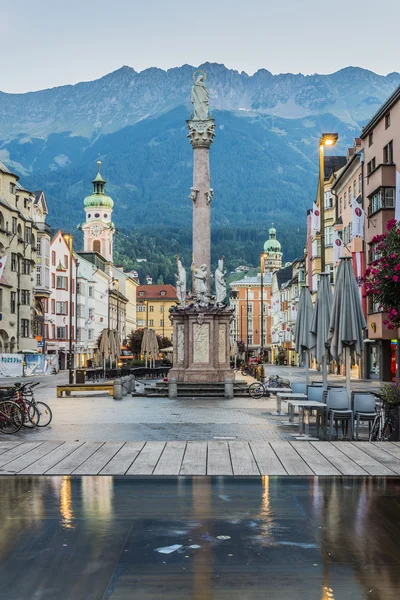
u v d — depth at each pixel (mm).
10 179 72688
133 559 8430
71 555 8578
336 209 71812
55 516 10375
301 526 9852
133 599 7211
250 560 8406
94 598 7234
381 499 11453
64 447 16375
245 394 35688
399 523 10031
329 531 9609
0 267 54688
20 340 75375
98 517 10312
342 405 18609
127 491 11984
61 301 100062
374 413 18484
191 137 40688
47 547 8891
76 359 106438
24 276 76125
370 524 9977
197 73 41062
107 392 40188
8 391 21547
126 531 9602
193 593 7363
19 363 67125
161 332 194500
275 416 25312
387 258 20062
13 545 8984
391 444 16828
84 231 152125
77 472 13508
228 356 38594
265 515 10430
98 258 128625
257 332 176625
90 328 115312
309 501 11297
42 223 91438
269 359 159875
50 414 22188
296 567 8156
